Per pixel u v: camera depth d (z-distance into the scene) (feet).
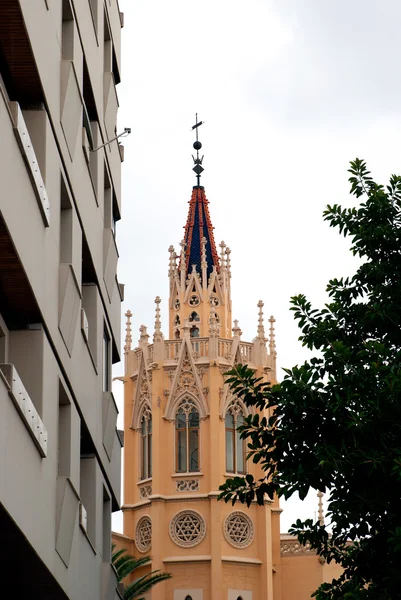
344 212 106.01
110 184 137.28
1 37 84.79
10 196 77.15
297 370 96.78
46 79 92.73
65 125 100.53
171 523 297.53
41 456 86.99
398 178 107.45
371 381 93.35
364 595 89.56
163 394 307.58
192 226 332.60
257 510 300.40
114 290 138.82
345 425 93.45
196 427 304.09
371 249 103.71
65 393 101.55
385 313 99.60
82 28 112.98
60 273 98.17
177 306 323.16
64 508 95.81
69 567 99.86
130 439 314.14
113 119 137.69
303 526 99.55
